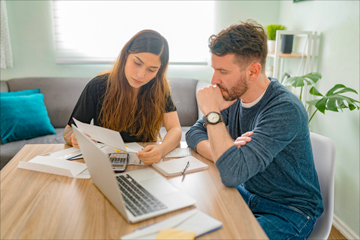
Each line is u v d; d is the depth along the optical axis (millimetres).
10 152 2273
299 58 2496
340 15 1957
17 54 2961
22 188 967
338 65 1983
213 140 1040
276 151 1000
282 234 1000
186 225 761
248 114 1162
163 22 3066
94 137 1139
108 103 1459
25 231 746
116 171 1086
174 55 3141
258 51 1024
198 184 1013
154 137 1586
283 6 2930
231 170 969
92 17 2986
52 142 2459
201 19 3096
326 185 1194
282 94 1070
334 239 1898
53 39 2996
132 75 1321
